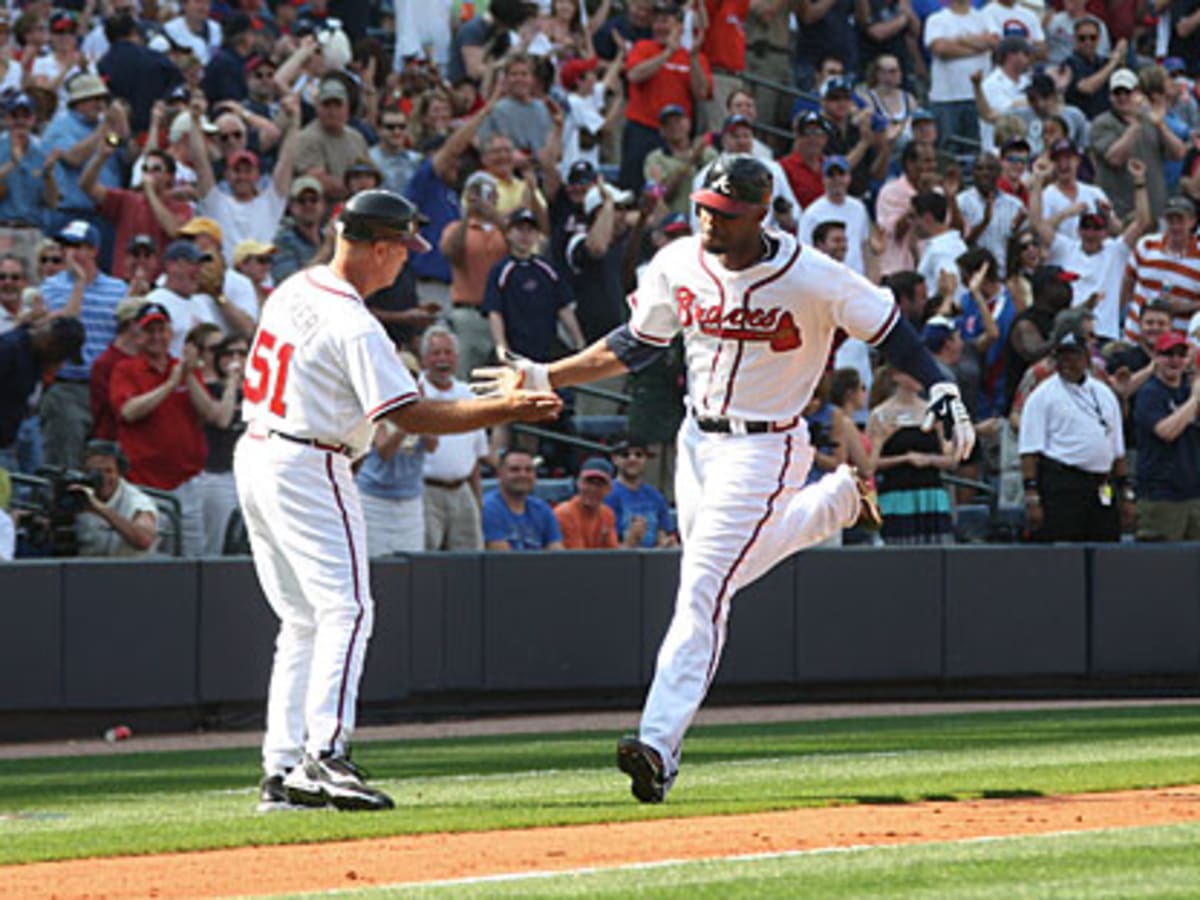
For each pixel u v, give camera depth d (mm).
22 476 34938
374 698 33344
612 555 35688
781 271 18469
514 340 40656
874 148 50094
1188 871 14500
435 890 13906
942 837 16625
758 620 36250
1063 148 49375
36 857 16172
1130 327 47562
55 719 31297
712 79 49750
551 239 45188
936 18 54125
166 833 17406
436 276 42812
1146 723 31547
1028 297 45344
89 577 31469
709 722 33094
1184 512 39844
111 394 35000
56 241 37594
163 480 34938
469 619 34625
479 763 26484
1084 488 38938
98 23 48156
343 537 18672
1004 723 31938
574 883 14117
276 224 42500
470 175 44125
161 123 42156
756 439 18922
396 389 18156
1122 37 59594
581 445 42031
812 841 16391
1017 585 37844
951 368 41250
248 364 19031
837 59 55250
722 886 13859
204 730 32656
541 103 46031
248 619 32844
